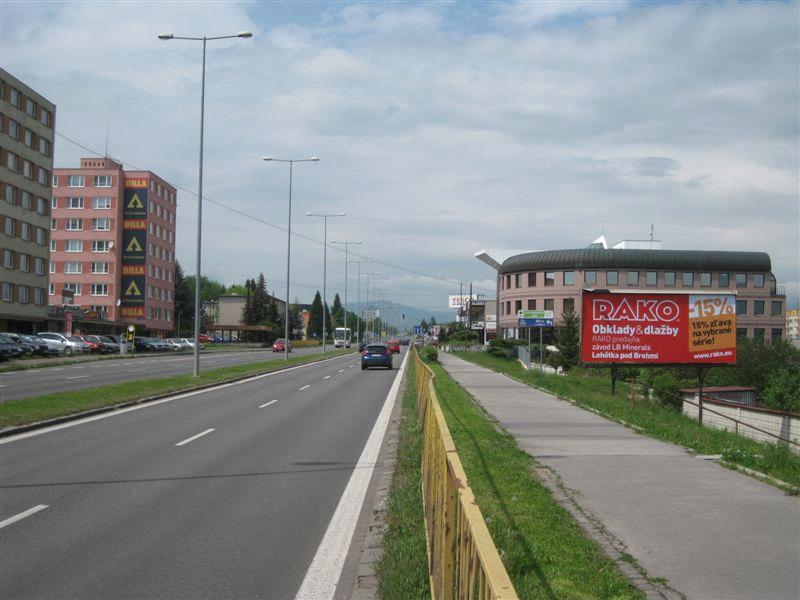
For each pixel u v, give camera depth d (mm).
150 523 8023
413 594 5750
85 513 8430
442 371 41156
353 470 11406
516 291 92438
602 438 14312
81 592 5883
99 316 83188
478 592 3582
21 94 66938
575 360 58281
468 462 10930
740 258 85812
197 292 33031
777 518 7805
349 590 6039
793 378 34906
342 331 129625
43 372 37344
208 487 9961
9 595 5797
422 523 7777
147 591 5926
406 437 14367
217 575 6348
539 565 6141
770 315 85500
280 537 7551
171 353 71688
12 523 7965
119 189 92875
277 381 34188
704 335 26000
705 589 5656
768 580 5859
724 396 32750
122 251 93375
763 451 12289
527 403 22172
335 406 22141
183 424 16969
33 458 12078
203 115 33750
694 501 8609
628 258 85562
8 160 64938
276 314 152750
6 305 64875
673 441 13844
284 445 13938
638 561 6324
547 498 8570
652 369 35250
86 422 17078
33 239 69250
